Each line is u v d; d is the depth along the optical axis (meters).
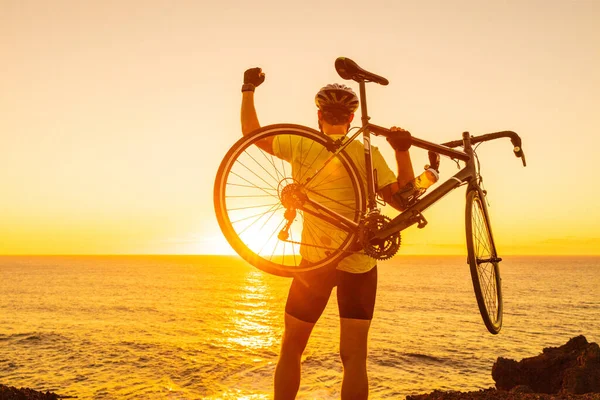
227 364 37.19
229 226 2.63
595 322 69.56
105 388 29.30
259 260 2.70
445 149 2.96
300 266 2.85
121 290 130.12
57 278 188.62
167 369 35.31
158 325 62.66
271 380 31.33
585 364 18.36
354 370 2.86
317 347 43.28
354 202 2.82
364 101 2.89
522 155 3.37
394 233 2.73
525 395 5.04
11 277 193.75
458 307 90.00
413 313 79.06
